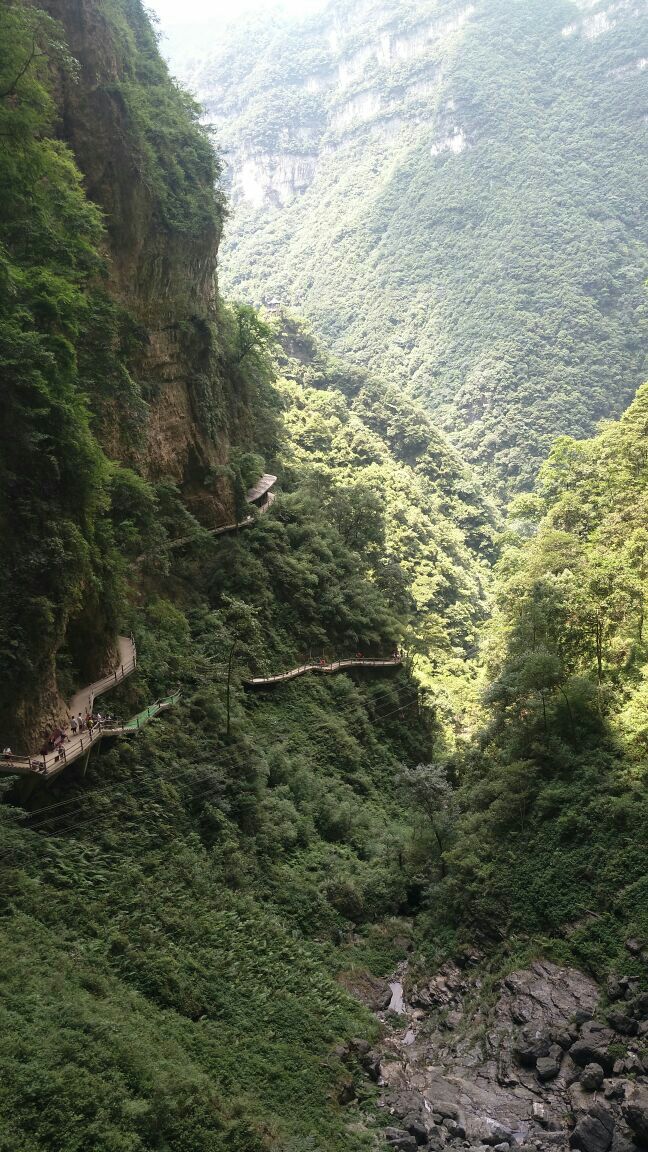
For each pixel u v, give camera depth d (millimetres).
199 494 55000
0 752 29203
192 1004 27109
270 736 46250
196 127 64188
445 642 80438
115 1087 20953
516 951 31531
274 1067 26047
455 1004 31281
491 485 171250
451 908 35562
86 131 47344
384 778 50781
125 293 49250
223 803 37281
